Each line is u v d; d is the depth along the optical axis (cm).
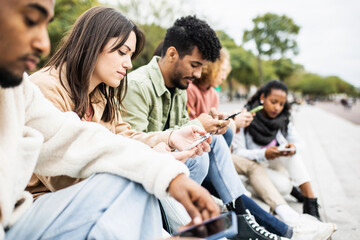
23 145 81
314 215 216
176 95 216
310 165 405
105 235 79
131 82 185
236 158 240
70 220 84
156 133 144
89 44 123
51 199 89
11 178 79
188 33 191
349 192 301
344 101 4134
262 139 258
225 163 165
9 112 79
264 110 270
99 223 80
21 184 83
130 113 181
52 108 94
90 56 123
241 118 228
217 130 170
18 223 86
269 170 252
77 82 123
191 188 80
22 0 63
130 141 92
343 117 2080
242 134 261
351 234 203
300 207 251
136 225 84
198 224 75
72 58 122
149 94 192
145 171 85
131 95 183
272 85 265
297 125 1084
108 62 129
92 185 86
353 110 3722
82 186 87
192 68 198
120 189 86
